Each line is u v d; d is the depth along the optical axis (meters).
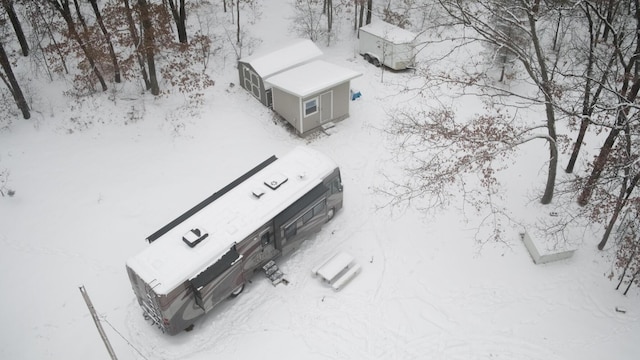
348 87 23.05
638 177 15.06
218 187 20.12
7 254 17.59
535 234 17.41
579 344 14.98
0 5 24.08
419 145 21.91
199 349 15.09
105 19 24.48
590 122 15.81
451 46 28.75
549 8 16.12
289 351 14.93
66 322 15.70
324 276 16.39
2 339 15.30
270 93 23.84
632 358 14.61
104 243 18.02
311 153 18.28
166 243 15.20
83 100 23.14
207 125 22.84
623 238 16.56
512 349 14.89
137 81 24.67
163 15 23.86
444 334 15.27
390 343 15.07
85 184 20.00
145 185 20.11
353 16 31.27
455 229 18.36
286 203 16.36
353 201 19.62
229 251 15.06
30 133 21.66
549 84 15.90
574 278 16.67
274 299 16.30
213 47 27.53
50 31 24.83
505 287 16.45
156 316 14.82
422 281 16.70
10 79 20.94
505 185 20.00
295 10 30.94
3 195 19.22
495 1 20.53
